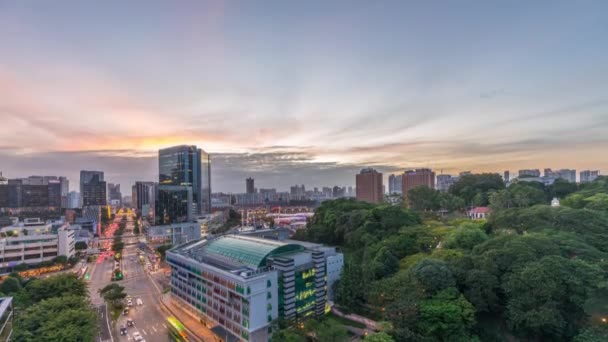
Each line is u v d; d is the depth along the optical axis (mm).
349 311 108688
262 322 92812
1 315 74562
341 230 170500
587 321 75062
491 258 88938
